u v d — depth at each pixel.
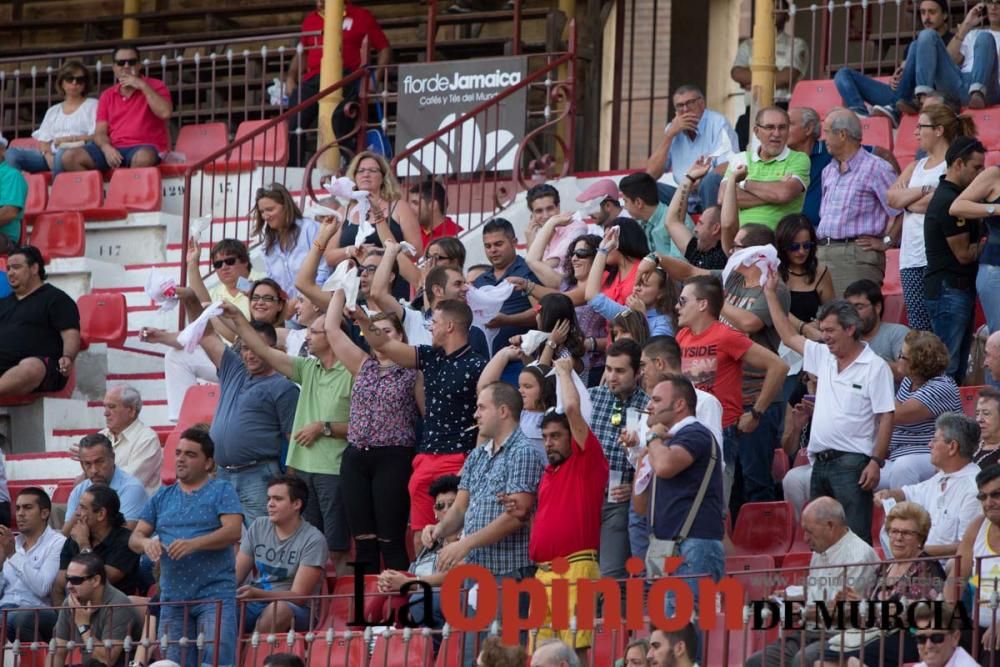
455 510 31.28
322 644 29.34
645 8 53.91
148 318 46.16
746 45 50.75
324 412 35.41
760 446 33.50
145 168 50.22
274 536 33.53
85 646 30.88
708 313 32.34
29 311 42.97
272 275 42.47
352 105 50.38
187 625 30.95
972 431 29.64
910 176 37.81
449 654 28.27
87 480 36.97
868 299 34.47
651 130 49.84
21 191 48.25
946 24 46.44
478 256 44.47
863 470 31.34
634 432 29.17
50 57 55.75
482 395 30.95
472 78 47.75
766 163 39.47
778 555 31.44
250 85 58.84
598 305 34.75
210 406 39.34
